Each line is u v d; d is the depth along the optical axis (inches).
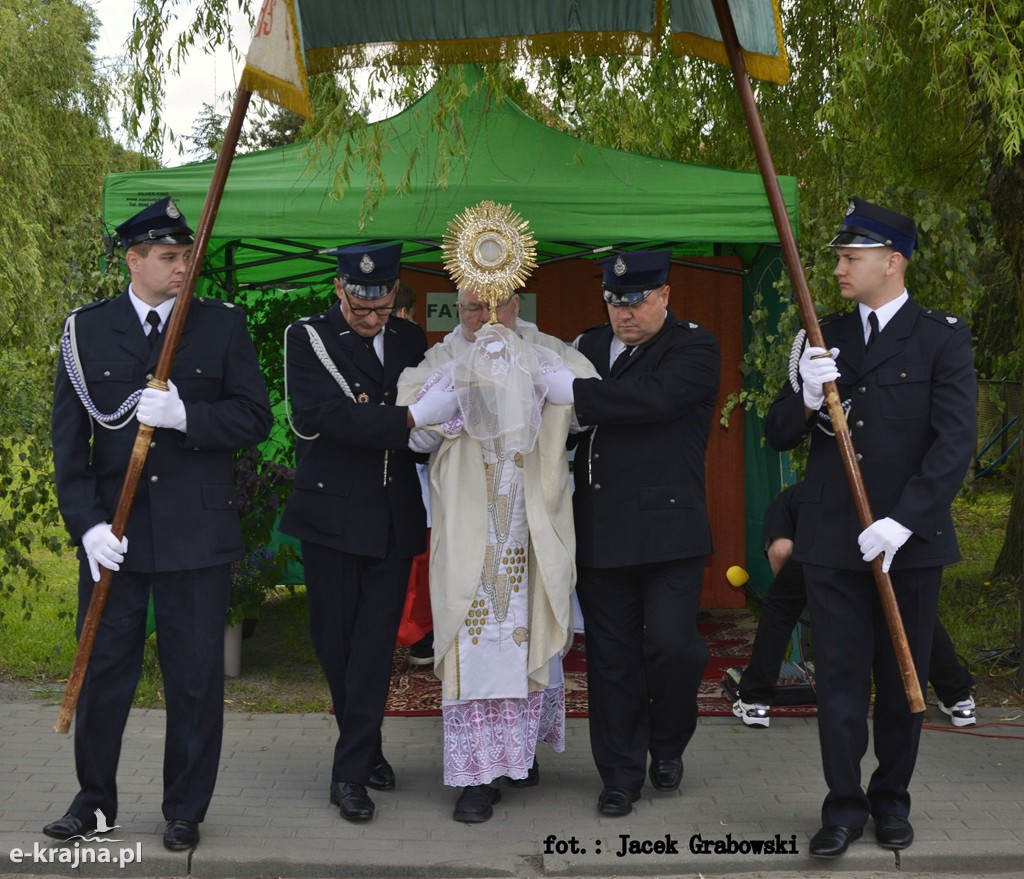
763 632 211.0
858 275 155.5
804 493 161.2
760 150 158.2
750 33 157.2
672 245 290.8
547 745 205.2
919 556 152.6
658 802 178.4
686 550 170.7
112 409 153.9
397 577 172.9
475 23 189.8
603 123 232.8
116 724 157.6
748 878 156.0
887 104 257.0
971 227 292.2
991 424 519.2
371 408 165.5
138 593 156.1
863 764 192.7
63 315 242.1
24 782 183.0
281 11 142.0
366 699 171.6
